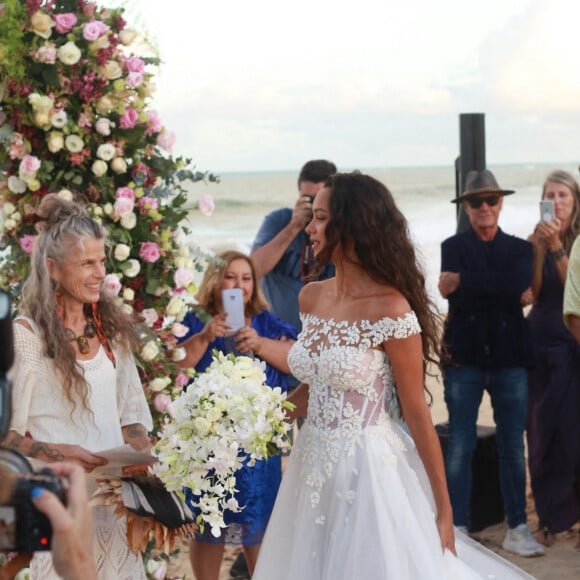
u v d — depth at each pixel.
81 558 1.64
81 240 3.65
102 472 3.58
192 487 3.41
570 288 5.76
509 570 4.12
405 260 3.79
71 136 4.35
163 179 4.69
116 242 4.45
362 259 3.78
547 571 5.98
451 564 3.78
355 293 3.83
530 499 7.28
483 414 10.13
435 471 3.76
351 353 3.76
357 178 3.84
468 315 6.29
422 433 3.75
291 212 6.90
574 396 6.46
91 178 4.48
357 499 3.69
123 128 4.46
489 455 6.72
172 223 4.66
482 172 6.45
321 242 3.87
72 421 3.69
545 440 6.47
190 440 3.41
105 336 3.88
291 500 3.96
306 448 3.88
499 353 6.23
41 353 3.64
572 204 6.75
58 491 1.66
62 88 4.35
